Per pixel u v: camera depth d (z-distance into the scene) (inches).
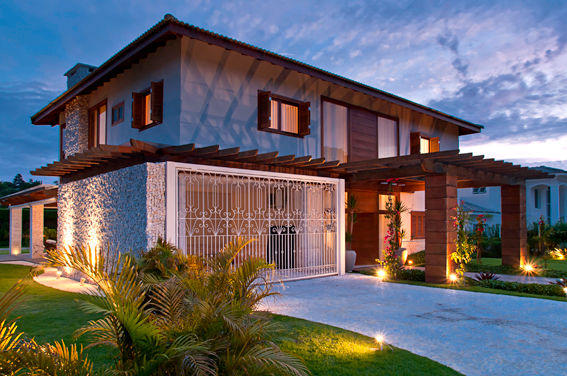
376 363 172.4
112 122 502.0
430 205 410.0
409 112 656.4
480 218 550.3
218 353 124.4
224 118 414.9
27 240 1097.4
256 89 446.3
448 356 185.8
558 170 1038.4
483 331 227.3
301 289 368.2
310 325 234.8
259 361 116.5
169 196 328.5
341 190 470.9
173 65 393.7
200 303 134.3
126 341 115.6
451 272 400.5
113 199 374.6
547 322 247.6
